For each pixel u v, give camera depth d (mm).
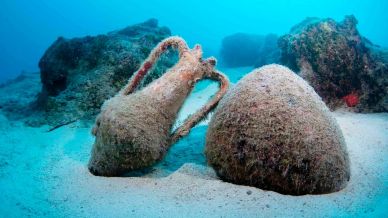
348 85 5863
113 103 3240
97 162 3270
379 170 3207
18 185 3217
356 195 2701
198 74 3574
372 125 4727
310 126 2697
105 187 3059
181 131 3492
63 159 3855
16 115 6062
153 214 2553
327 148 2693
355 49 5949
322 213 2416
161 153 3271
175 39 3721
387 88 5656
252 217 2424
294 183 2674
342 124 4715
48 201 2898
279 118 2697
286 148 2645
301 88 2924
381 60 6531
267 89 2855
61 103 5328
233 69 13062
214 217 2459
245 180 2852
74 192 3027
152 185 3041
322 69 5965
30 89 8172
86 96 5344
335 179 2725
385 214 2273
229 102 2961
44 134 4820
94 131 3398
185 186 2967
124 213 2596
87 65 5867
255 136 2725
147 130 3072
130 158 3094
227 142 2865
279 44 8102
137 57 5676
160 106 3252
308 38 6254
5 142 4469
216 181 2988
